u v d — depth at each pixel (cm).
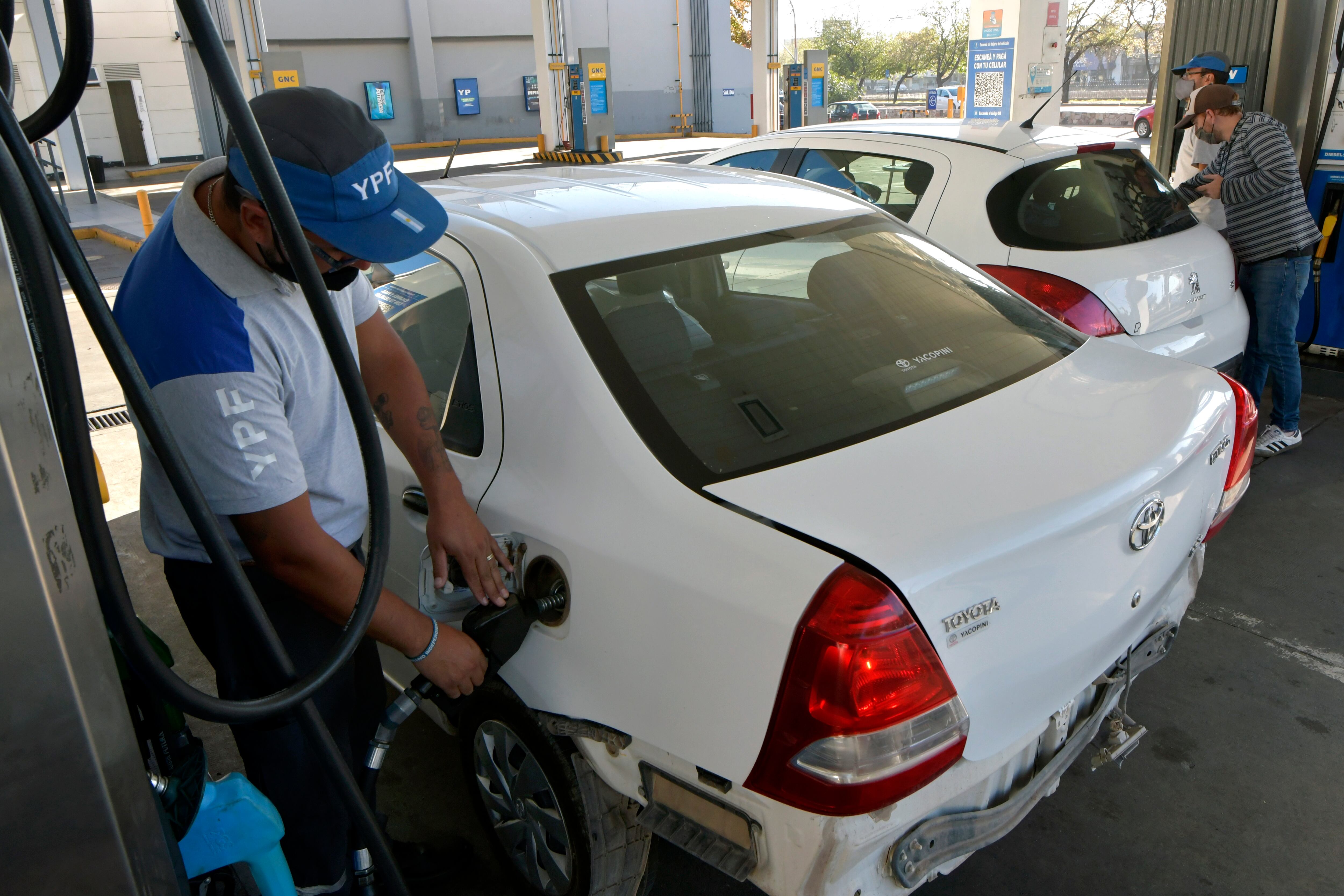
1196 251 363
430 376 207
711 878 213
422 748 264
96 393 595
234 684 166
